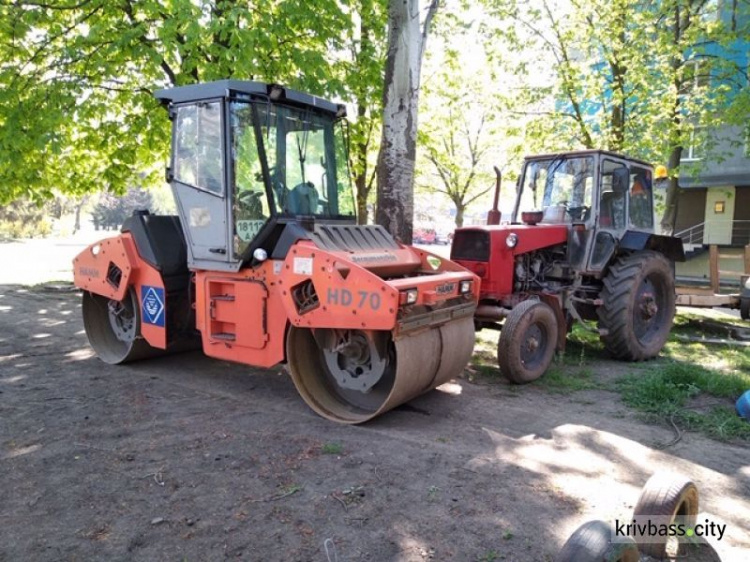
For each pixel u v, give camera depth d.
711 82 14.18
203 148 5.23
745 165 18.06
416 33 7.50
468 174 18.25
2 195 10.34
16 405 5.02
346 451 4.12
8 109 9.19
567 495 3.52
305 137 5.46
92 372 6.14
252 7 9.23
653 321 7.57
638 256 7.20
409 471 3.81
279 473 3.75
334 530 3.09
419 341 4.62
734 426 4.68
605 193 7.34
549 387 5.84
